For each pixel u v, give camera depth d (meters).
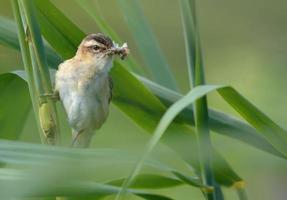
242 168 3.98
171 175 4.09
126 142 3.97
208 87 3.99
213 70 4.44
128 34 4.76
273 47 4.44
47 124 4.09
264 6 4.72
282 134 4.07
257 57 4.31
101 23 4.20
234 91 4.07
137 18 4.18
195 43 4.09
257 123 4.08
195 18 4.09
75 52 4.15
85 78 4.21
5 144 3.97
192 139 4.08
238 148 3.99
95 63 4.20
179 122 4.10
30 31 4.09
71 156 3.96
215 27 4.73
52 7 4.13
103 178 3.97
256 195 4.38
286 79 4.14
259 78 4.21
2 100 4.13
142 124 4.12
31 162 3.96
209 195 4.06
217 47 4.62
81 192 3.97
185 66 4.64
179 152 4.06
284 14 4.69
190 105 4.10
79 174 3.95
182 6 4.09
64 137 4.26
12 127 4.14
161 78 4.17
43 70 4.09
